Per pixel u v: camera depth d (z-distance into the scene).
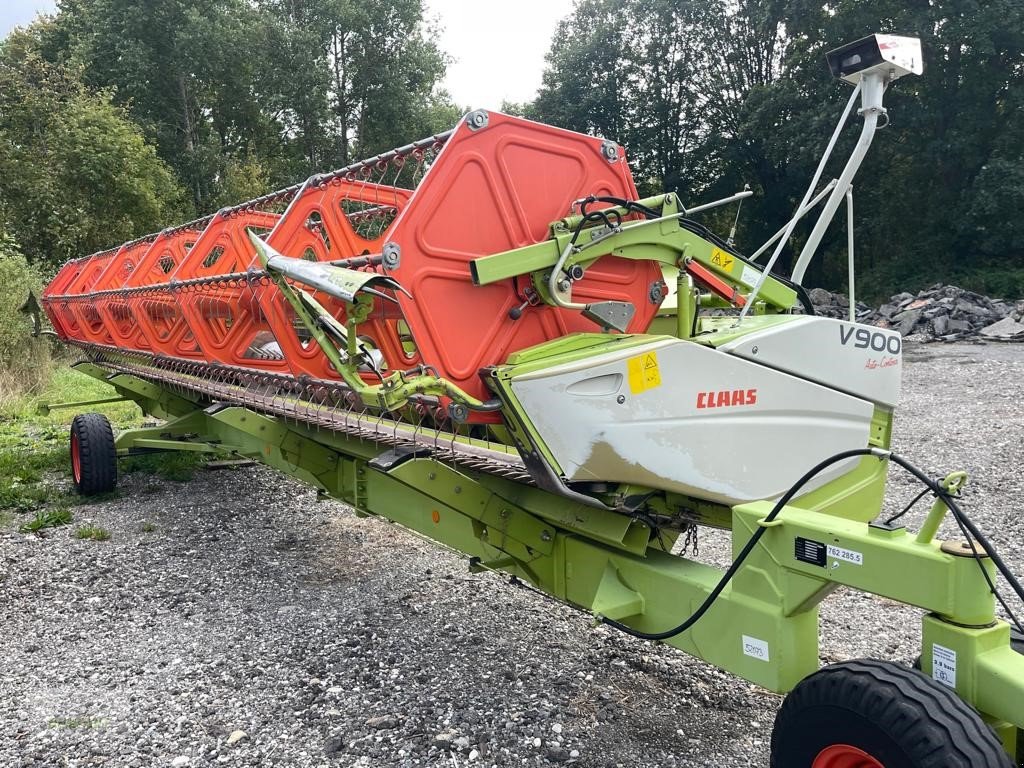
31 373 12.88
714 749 3.12
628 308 3.50
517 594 4.80
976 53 26.41
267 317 4.48
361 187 5.17
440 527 3.91
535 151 3.30
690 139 36.00
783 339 3.29
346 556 5.58
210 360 5.61
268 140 33.47
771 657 2.48
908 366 14.76
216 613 4.59
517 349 3.31
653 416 2.91
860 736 1.99
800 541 2.39
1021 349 16.80
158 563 5.48
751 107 31.59
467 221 3.15
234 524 6.38
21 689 3.70
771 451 3.26
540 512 3.42
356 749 3.15
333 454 5.03
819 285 33.88
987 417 9.49
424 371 3.03
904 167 30.16
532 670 3.81
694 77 34.81
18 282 13.07
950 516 5.95
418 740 3.21
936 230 29.53
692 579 2.82
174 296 5.79
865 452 2.29
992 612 2.06
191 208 26.91
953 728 1.85
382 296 2.94
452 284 3.12
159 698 3.60
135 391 7.54
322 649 4.08
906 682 1.98
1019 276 26.47
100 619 4.52
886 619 4.30
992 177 26.27
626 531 3.05
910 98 27.53
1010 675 1.94
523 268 3.15
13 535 6.12
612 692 3.59
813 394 3.39
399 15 32.91
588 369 2.80
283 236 4.83
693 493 3.07
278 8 32.84
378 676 3.78
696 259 3.63
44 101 20.80
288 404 4.70
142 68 27.86
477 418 3.09
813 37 29.53
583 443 2.82
